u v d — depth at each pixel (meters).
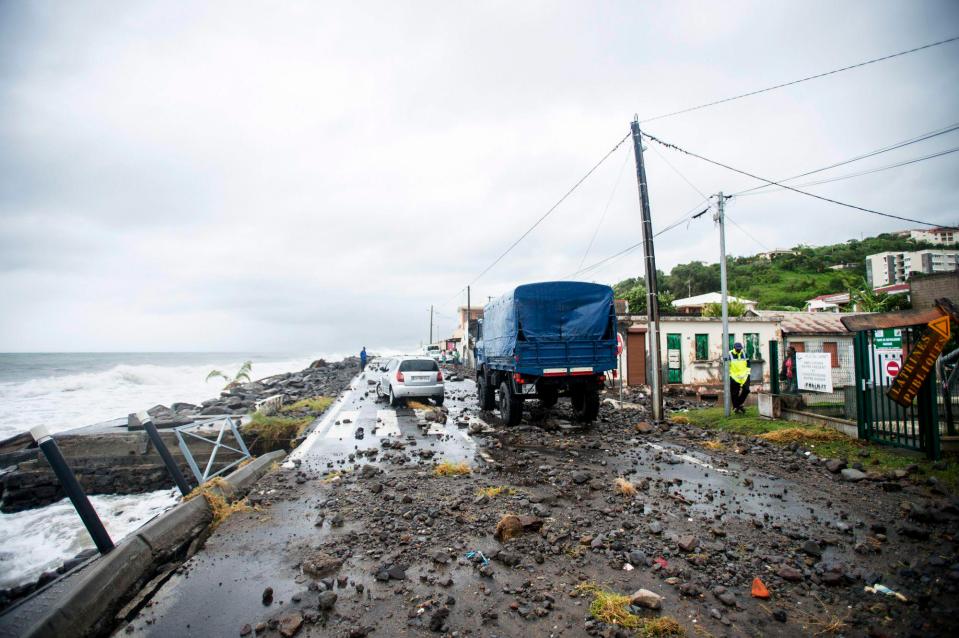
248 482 8.33
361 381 33.16
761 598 4.02
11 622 3.90
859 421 9.58
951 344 9.96
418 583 4.36
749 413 13.34
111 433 15.31
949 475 7.14
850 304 40.78
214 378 55.66
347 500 6.82
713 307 33.81
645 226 13.94
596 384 12.83
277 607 4.04
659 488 7.17
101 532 5.11
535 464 8.79
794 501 6.54
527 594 4.12
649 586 4.24
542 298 12.52
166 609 4.05
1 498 13.92
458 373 39.44
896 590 4.11
